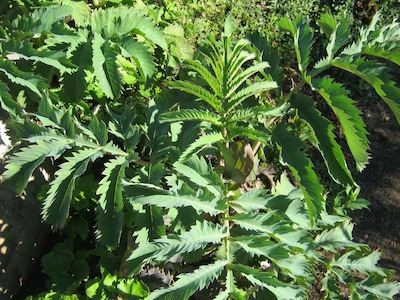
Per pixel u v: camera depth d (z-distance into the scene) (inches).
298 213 22.9
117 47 26.9
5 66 22.8
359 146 20.8
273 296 22.1
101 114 28.0
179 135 23.9
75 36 24.7
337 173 21.3
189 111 21.1
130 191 19.9
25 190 25.3
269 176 31.4
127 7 30.2
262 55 25.4
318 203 20.2
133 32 27.0
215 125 23.7
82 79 25.4
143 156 28.0
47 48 25.2
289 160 21.3
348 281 25.3
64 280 24.9
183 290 18.5
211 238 20.2
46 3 27.0
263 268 25.8
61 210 20.5
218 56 21.5
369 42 23.1
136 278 23.5
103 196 21.5
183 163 20.9
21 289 25.9
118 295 22.9
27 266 26.0
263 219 21.0
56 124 21.1
